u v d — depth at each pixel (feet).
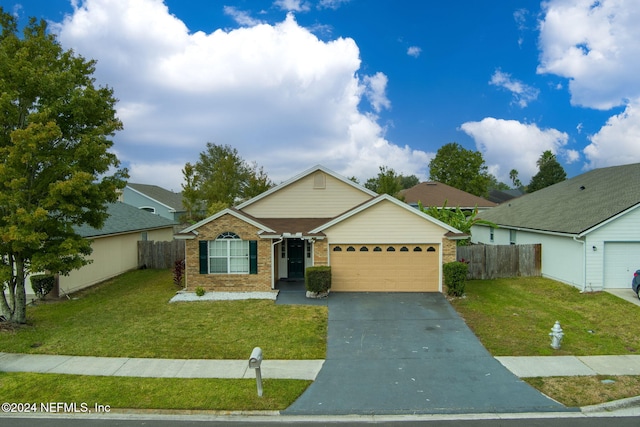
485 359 31.17
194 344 34.19
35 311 44.83
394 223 53.52
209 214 96.63
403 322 40.45
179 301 48.85
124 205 89.71
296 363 30.40
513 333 37.01
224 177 122.21
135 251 76.13
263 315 42.68
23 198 36.24
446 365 30.07
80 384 26.58
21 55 35.47
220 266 53.26
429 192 132.36
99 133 39.68
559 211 65.77
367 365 30.09
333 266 54.08
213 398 24.75
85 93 37.91
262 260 53.06
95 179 39.78
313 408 23.85
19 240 34.83
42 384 26.53
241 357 31.48
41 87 36.17
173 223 99.04
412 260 53.67
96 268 61.16
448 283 50.24
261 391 25.09
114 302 48.85
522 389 26.14
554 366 29.73
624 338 35.53
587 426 21.90
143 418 22.91
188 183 113.09
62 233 39.70
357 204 66.23
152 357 31.40
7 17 38.19
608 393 25.46
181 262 58.49
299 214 66.39
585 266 52.80
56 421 22.50
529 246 63.67
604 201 58.75
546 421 22.50
